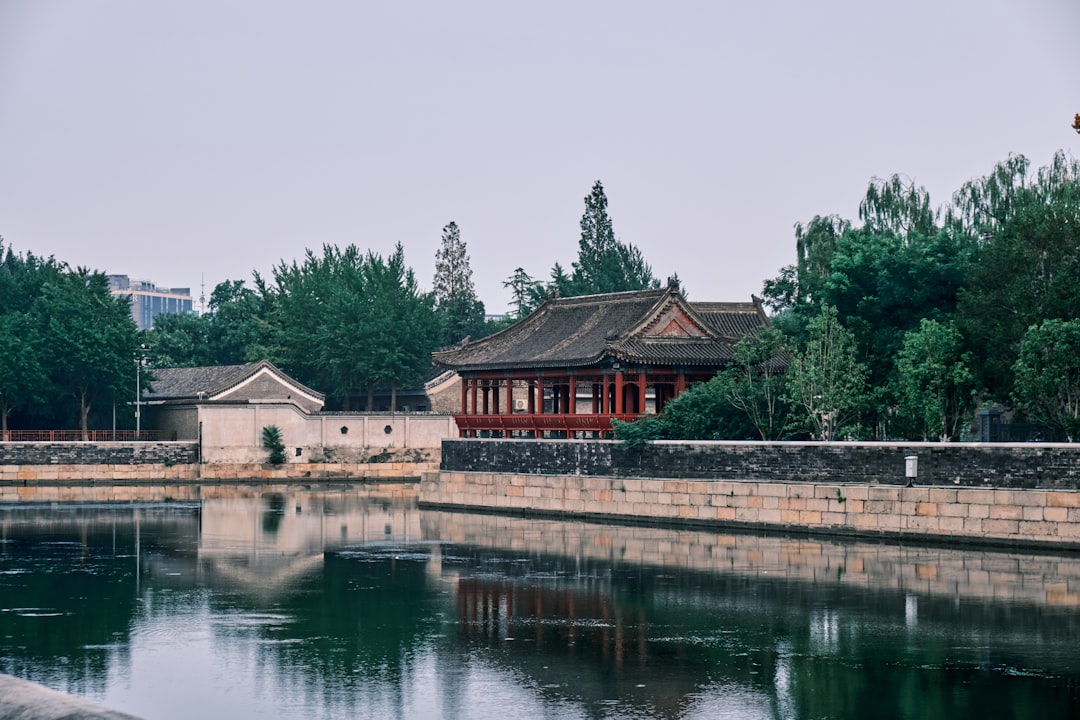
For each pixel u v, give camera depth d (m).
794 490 71.56
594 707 38.81
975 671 42.41
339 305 150.50
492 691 40.59
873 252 88.06
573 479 84.38
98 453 120.19
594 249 172.50
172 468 122.56
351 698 39.91
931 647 45.59
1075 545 60.84
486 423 96.50
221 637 48.00
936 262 84.75
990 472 63.81
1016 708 38.31
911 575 58.44
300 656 45.09
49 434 126.69
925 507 66.06
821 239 100.12
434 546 72.38
